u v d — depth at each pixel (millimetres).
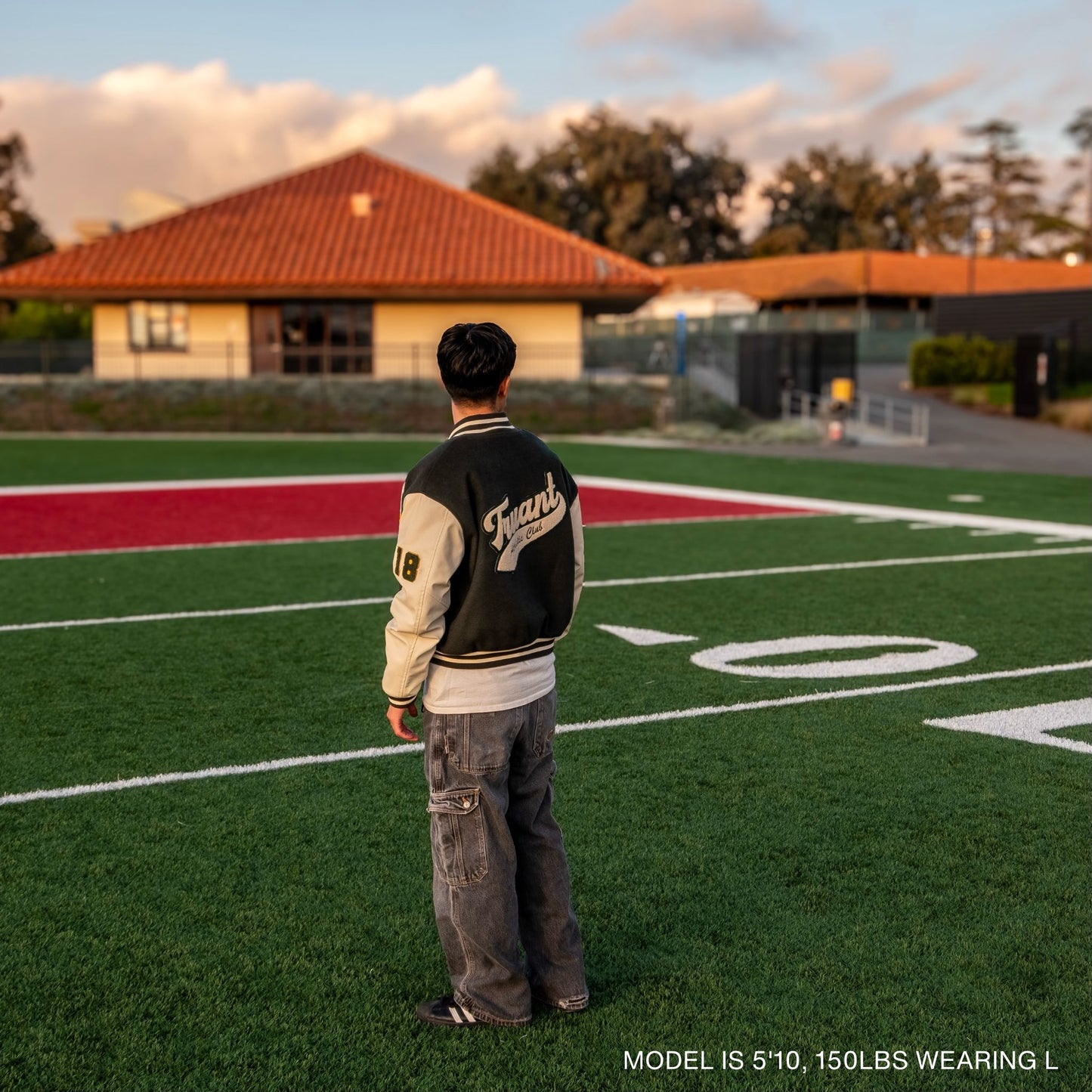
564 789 4809
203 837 4301
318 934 3547
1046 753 5301
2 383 30172
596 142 71375
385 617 8141
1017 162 88938
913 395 36062
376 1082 2807
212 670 6699
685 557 10852
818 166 82625
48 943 3482
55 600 8711
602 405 29422
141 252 31766
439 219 34031
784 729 5652
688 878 3955
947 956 3428
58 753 5238
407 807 4605
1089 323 37000
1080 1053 2941
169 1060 2893
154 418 29672
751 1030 3041
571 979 3111
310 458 22000
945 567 10352
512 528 2803
